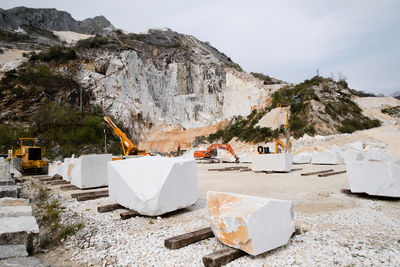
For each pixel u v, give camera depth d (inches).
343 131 1337.4
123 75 1955.0
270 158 569.6
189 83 2479.1
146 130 1962.4
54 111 1472.7
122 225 199.2
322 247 142.3
